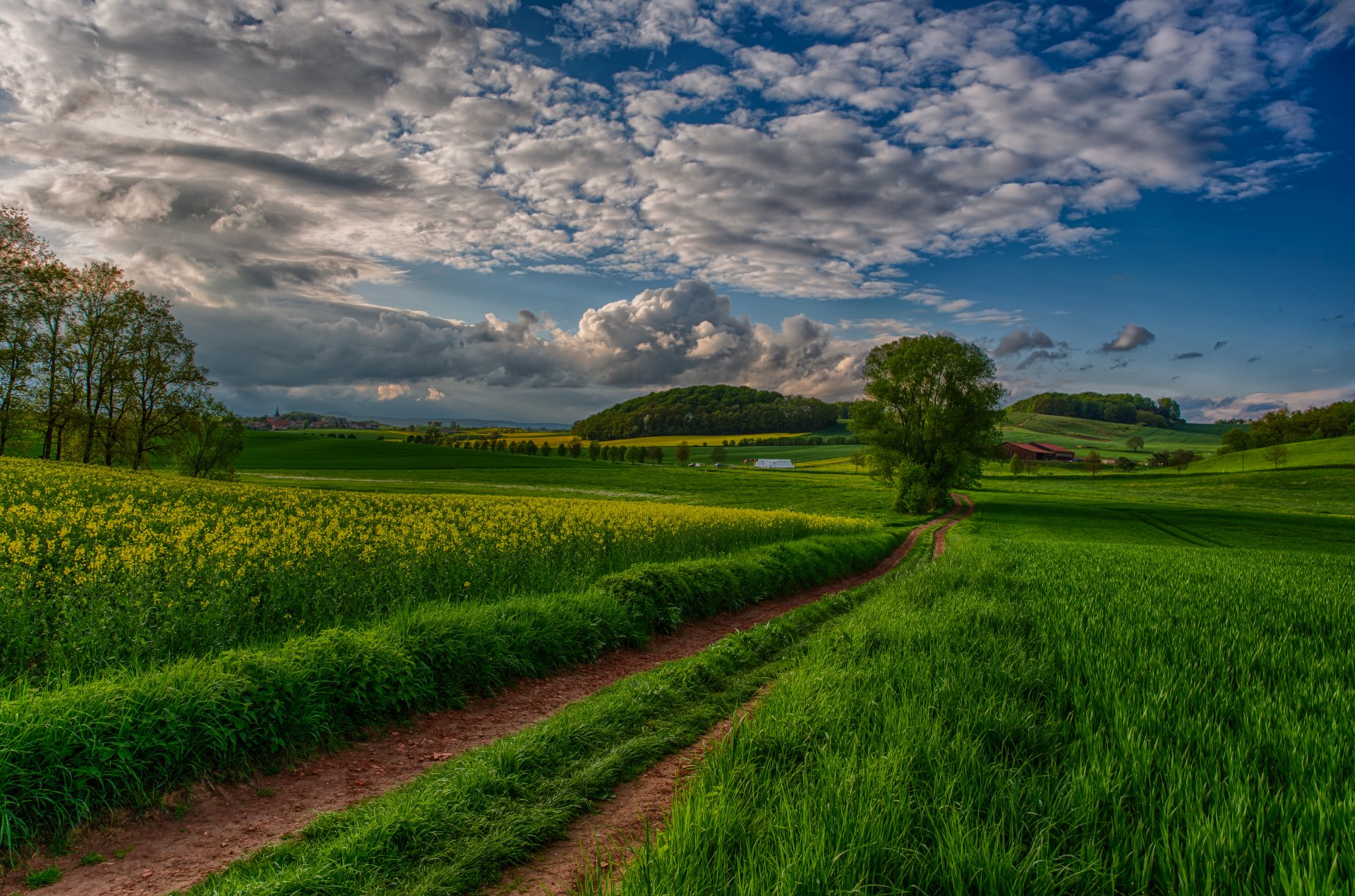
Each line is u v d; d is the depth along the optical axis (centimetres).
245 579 882
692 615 1273
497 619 885
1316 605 1153
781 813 393
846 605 1513
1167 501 7544
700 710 721
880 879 338
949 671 677
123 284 5341
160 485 2547
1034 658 753
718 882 330
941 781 423
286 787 546
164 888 405
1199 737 498
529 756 550
